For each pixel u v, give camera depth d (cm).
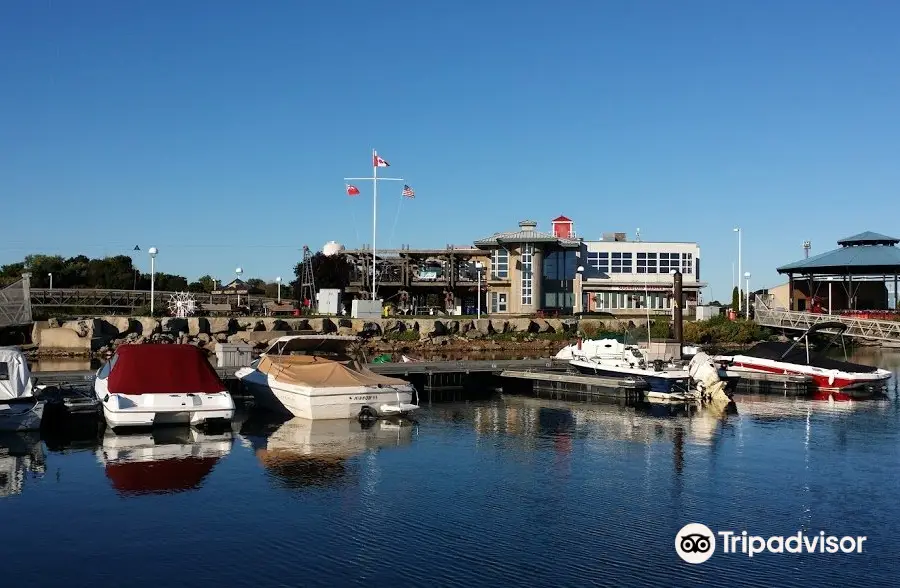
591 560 1633
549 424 3247
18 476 2247
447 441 2841
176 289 11862
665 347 4562
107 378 3103
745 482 2269
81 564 1570
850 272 8681
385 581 1505
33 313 7138
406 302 8775
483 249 8656
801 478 2322
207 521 1847
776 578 1560
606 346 4488
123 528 1788
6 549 1648
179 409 2906
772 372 4572
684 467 2455
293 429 3031
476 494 2112
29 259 11094
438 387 4366
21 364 2953
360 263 8844
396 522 1861
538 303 8419
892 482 2283
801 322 7794
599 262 8906
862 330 7438
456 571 1562
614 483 2248
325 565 1581
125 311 7962
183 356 3075
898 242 8862
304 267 9131
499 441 2853
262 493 2094
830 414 3581
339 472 2336
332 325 7475
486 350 7406
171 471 2314
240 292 9888
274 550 1659
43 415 3034
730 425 3253
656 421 3353
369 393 3216
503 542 1733
